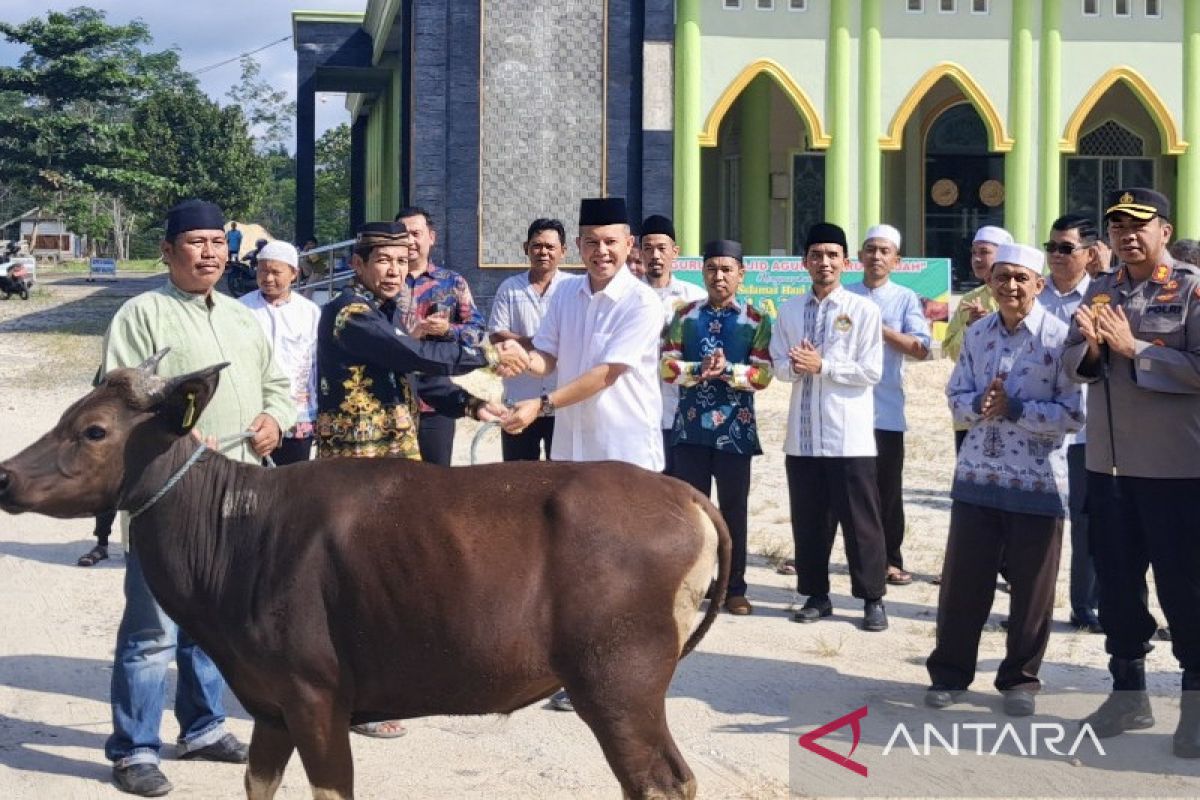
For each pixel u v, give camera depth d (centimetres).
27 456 518
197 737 674
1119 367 694
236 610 507
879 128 2481
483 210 2367
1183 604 685
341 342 641
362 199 4266
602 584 486
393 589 488
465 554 488
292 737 504
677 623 498
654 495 504
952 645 754
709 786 644
